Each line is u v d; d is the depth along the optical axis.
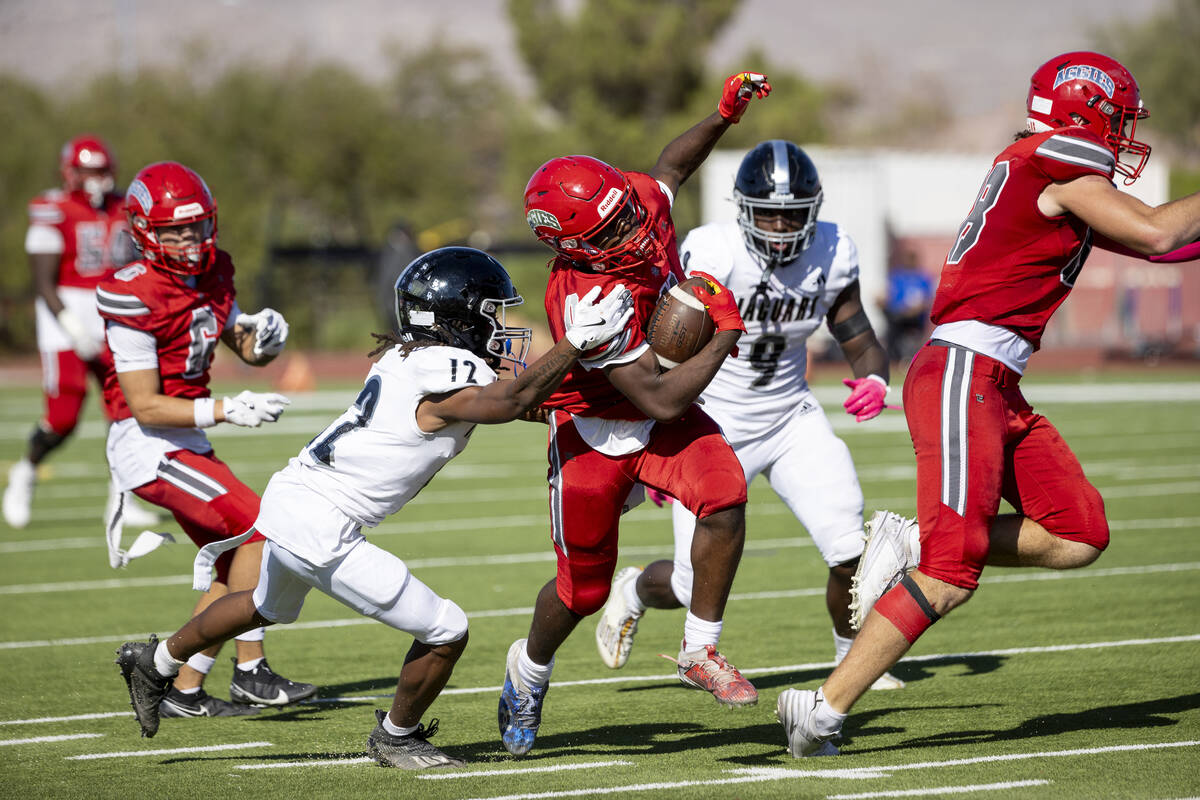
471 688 21.42
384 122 152.25
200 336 20.72
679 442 17.38
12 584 30.39
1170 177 143.00
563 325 17.34
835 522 20.59
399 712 16.83
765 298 20.47
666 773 16.27
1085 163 15.83
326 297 125.56
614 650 21.86
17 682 21.72
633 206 16.94
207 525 20.12
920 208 101.19
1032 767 16.05
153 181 20.27
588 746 17.86
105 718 19.59
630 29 146.38
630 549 34.09
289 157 145.50
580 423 17.34
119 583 30.52
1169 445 53.19
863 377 21.09
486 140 197.00
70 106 144.62
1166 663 21.53
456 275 16.30
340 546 16.27
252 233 138.00
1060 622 24.97
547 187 16.80
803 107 145.38
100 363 37.34
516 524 38.22
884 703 19.88
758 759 16.91
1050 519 17.22
